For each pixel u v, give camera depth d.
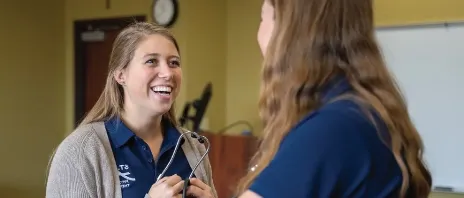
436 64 3.23
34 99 4.29
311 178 0.73
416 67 3.28
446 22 3.19
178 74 1.69
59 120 4.54
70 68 4.55
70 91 4.57
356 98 0.79
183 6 3.77
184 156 1.75
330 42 0.83
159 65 1.66
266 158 0.82
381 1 3.36
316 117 0.78
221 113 4.08
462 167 3.18
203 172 1.77
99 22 4.34
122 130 1.66
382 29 3.35
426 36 3.25
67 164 1.54
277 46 0.86
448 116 3.21
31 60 4.25
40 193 4.36
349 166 0.74
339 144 0.74
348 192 0.74
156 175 1.64
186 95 3.74
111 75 1.71
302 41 0.84
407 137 0.83
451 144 3.21
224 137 3.14
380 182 0.76
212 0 4.00
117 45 1.71
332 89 0.81
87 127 1.65
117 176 1.58
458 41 3.17
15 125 4.13
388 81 0.84
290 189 0.73
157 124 1.72
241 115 4.07
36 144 4.32
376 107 0.79
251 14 4.02
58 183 1.53
